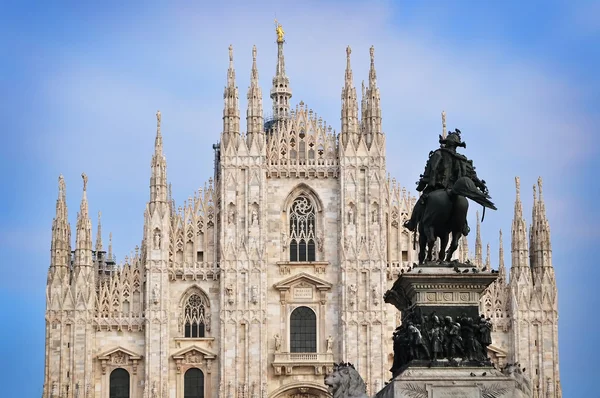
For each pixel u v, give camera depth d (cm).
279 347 13438
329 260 13700
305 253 13750
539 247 13625
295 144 13925
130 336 13488
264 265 13525
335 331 13550
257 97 13838
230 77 13862
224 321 13388
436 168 5269
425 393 4903
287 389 13388
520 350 13388
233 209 13638
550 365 13362
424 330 5044
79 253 13525
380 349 13325
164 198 13650
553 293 13488
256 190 13675
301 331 13588
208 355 13400
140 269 13650
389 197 13775
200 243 13700
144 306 13512
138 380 13400
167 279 13512
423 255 5234
